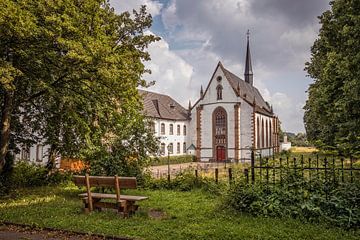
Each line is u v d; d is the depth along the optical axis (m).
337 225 7.60
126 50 15.82
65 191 15.02
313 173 9.62
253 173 9.95
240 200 9.16
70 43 10.84
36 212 9.59
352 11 15.55
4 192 13.86
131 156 15.94
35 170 18.78
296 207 8.45
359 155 11.71
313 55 26.75
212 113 56.00
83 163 17.73
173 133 58.56
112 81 12.74
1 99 14.80
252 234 6.99
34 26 10.07
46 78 13.26
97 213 9.29
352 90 15.05
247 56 72.12
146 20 17.30
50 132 17.52
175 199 12.12
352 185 8.38
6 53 11.98
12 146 17.36
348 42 15.10
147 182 15.78
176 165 45.34
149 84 18.05
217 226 7.72
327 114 20.91
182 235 7.07
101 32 13.28
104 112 16.56
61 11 11.43
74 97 14.43
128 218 8.72
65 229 7.64
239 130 54.03
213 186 13.76
